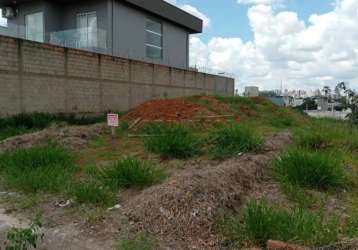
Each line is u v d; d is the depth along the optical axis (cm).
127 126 1035
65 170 575
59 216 406
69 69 1463
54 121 1232
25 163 595
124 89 1780
